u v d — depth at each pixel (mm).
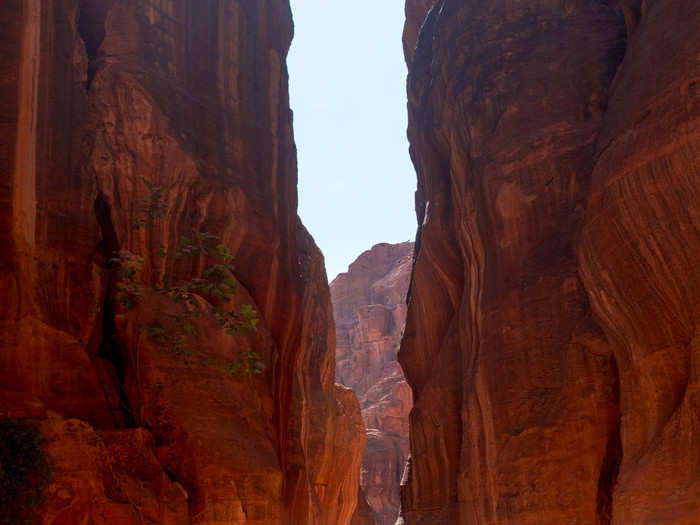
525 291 17609
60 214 18344
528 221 18266
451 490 19406
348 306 100375
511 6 20641
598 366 16000
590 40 18938
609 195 15070
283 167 24750
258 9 25062
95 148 19891
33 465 14430
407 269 94625
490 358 17891
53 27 18859
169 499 16562
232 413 18828
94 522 15094
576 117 18266
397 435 71562
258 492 18062
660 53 14961
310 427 32719
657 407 14117
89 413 17297
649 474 13391
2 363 16750
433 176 22625
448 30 22344
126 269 18594
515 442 16891
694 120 13531
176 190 20797
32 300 17219
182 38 22250
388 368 84500
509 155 18797
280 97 25359
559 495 15969
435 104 22484
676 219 13836
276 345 22922
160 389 18156
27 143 17812
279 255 23875
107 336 19234
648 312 14469
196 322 19531
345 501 36875
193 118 21844
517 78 19469
